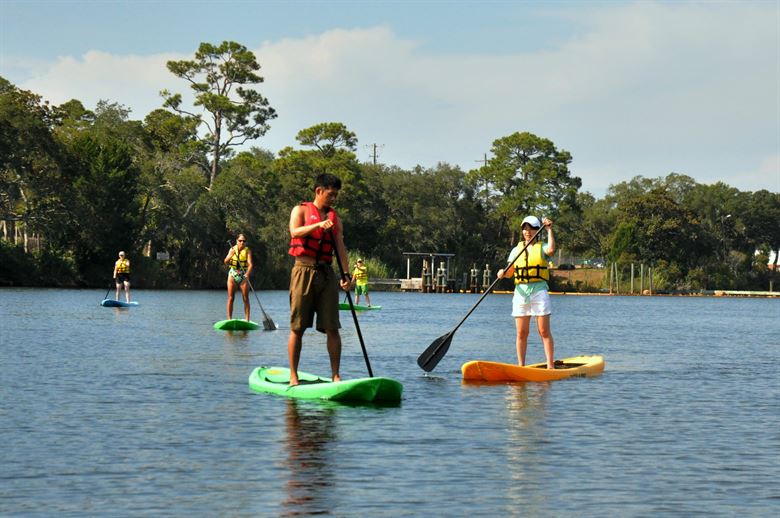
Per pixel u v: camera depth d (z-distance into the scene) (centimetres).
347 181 8062
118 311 2780
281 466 614
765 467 631
